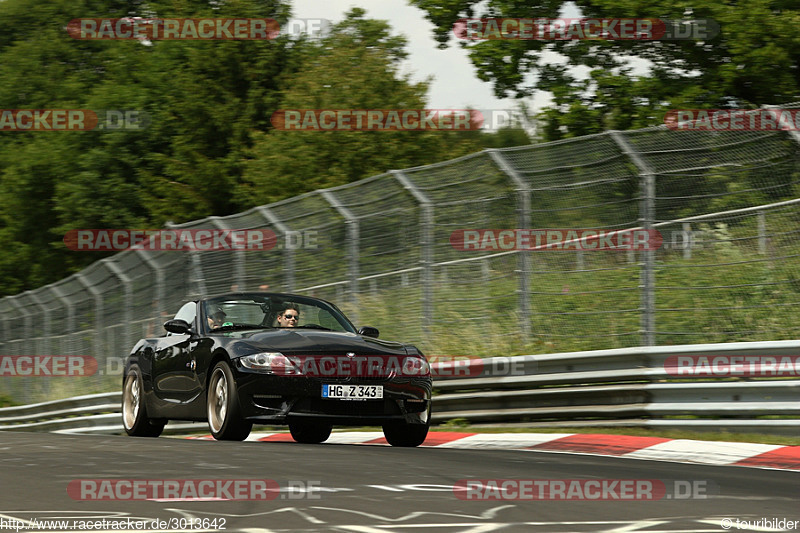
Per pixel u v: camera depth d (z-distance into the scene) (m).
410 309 22.81
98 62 80.00
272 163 47.00
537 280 21.59
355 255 24.08
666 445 14.90
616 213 19.50
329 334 16.11
